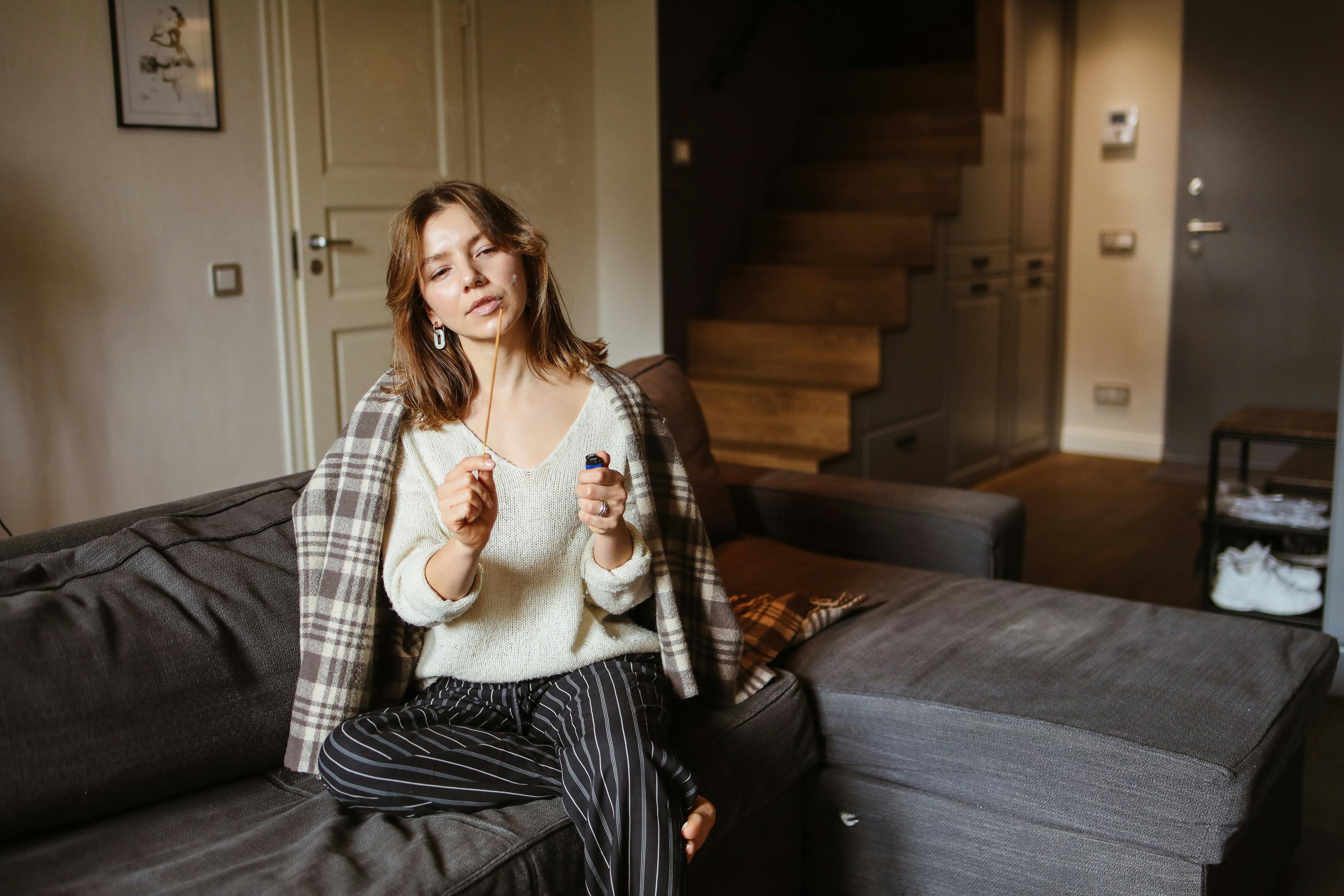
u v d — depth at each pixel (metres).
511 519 1.41
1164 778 1.45
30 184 2.68
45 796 1.25
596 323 4.39
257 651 1.45
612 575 1.40
